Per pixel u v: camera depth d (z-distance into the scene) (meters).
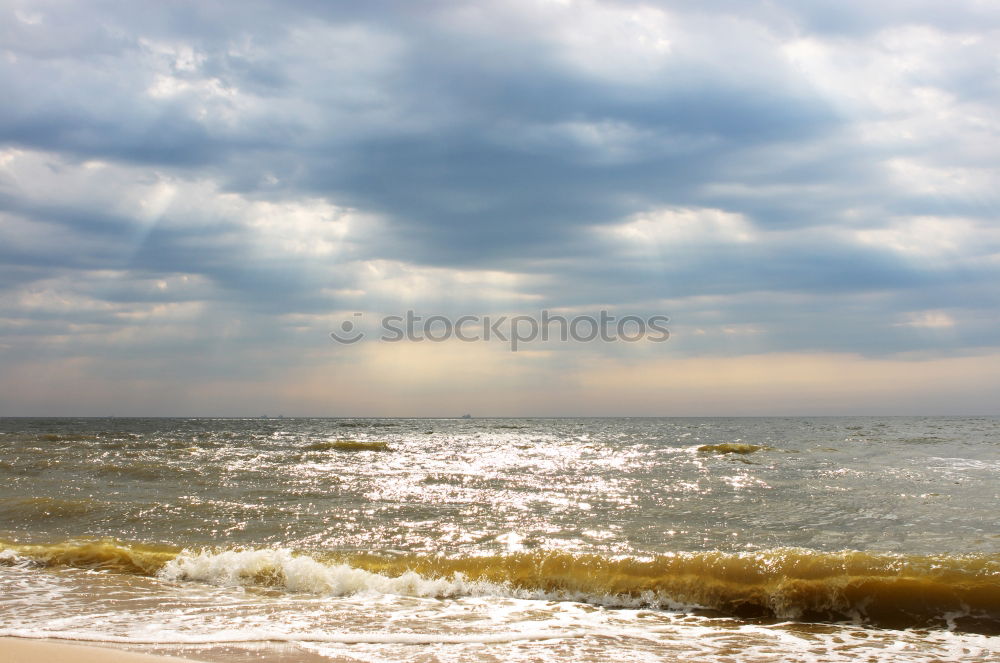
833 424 110.12
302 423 127.00
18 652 6.54
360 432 77.75
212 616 8.74
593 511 17.23
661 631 8.49
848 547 12.91
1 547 12.31
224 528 14.64
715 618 9.14
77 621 8.36
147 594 9.90
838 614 9.25
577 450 44.47
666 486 22.64
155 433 65.00
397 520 15.76
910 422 123.94
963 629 8.59
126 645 7.28
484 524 15.32
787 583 9.79
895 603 9.31
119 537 13.73
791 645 7.96
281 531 14.41
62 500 17.11
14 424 95.19
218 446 42.78
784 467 29.28
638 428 96.31
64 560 11.80
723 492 20.83
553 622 8.81
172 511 16.33
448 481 24.06
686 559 10.70
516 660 7.23
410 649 7.50
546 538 13.83
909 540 13.51
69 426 86.38
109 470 24.88
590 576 10.52
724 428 90.69
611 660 7.30
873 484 22.36
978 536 13.79
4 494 18.70
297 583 10.62
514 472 27.95
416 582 10.55
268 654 7.14
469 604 9.72
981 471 26.52
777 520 15.85
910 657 7.55
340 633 8.07
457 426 113.69
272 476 24.55
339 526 14.95
